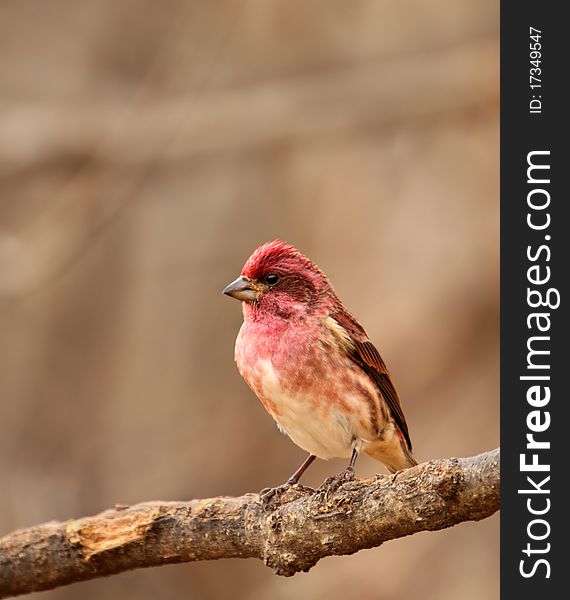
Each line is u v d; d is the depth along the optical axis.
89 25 16.84
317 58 16.64
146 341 15.82
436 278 15.32
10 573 9.09
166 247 16.19
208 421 15.22
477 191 15.98
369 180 16.25
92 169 15.80
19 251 15.10
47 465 15.02
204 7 16.53
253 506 8.53
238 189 16.28
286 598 14.02
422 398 14.82
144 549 8.80
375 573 14.05
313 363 9.62
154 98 16.09
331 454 9.89
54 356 15.55
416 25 16.84
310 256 15.88
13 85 16.80
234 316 15.77
